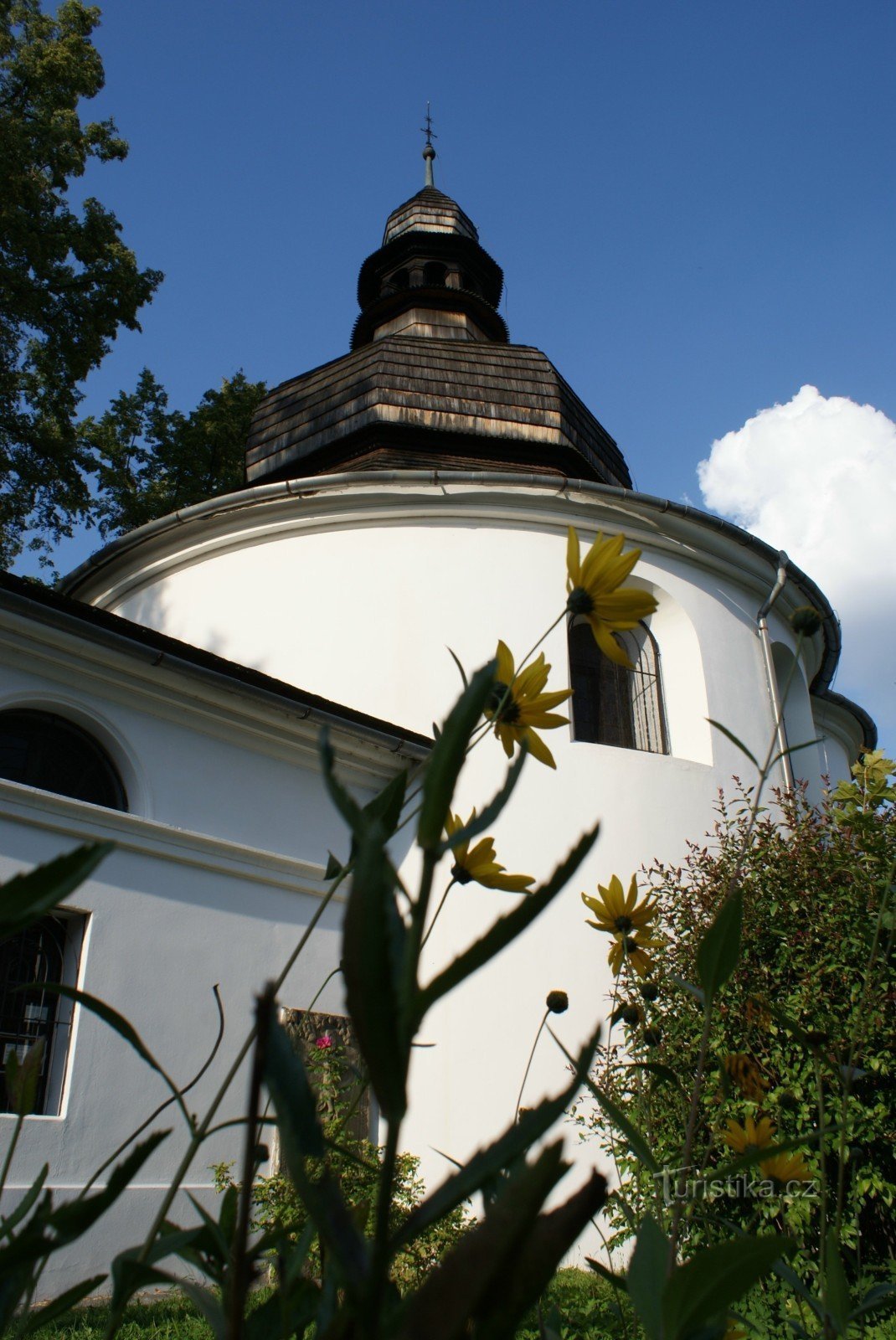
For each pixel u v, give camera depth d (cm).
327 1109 474
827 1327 94
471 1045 864
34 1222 60
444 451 1359
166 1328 469
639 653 1150
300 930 790
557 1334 93
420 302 1764
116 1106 632
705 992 99
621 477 1521
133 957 674
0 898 50
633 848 977
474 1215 501
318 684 1027
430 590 1058
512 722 101
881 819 538
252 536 1126
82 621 682
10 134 1548
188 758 768
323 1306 64
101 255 1684
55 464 1734
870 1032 484
